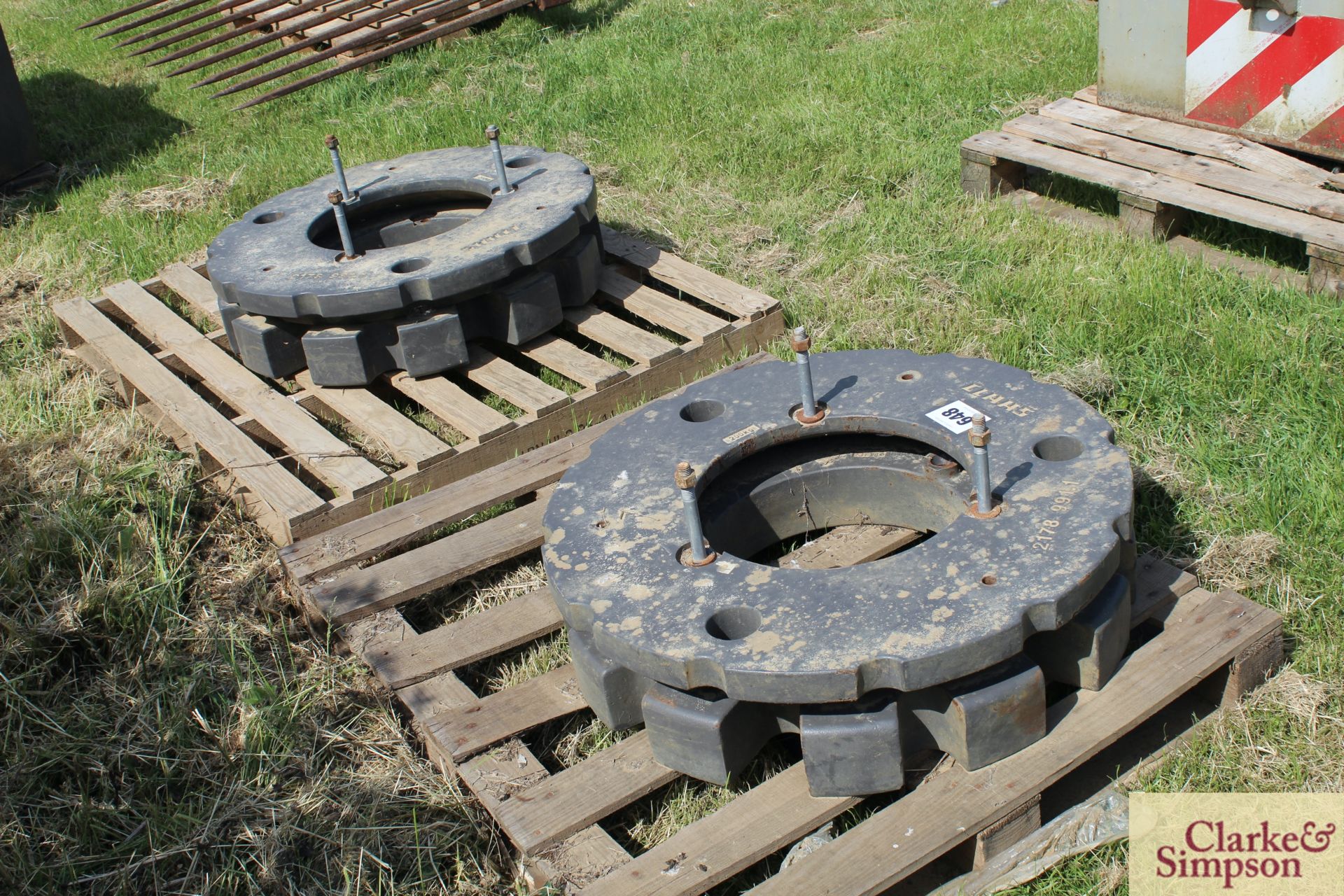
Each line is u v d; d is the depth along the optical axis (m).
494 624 3.57
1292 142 5.10
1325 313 4.52
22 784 3.30
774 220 5.88
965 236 5.53
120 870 3.07
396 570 3.78
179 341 5.18
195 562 4.07
